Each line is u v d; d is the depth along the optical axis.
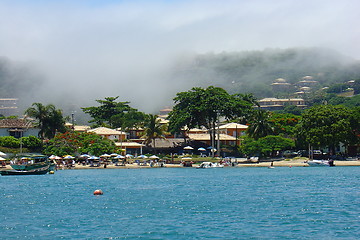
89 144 196.38
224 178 125.38
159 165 187.25
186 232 52.50
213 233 51.88
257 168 176.62
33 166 145.50
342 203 73.12
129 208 69.94
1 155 171.12
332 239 49.12
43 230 54.62
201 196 83.62
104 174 147.38
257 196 83.00
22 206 73.75
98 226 56.41
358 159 198.00
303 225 55.94
